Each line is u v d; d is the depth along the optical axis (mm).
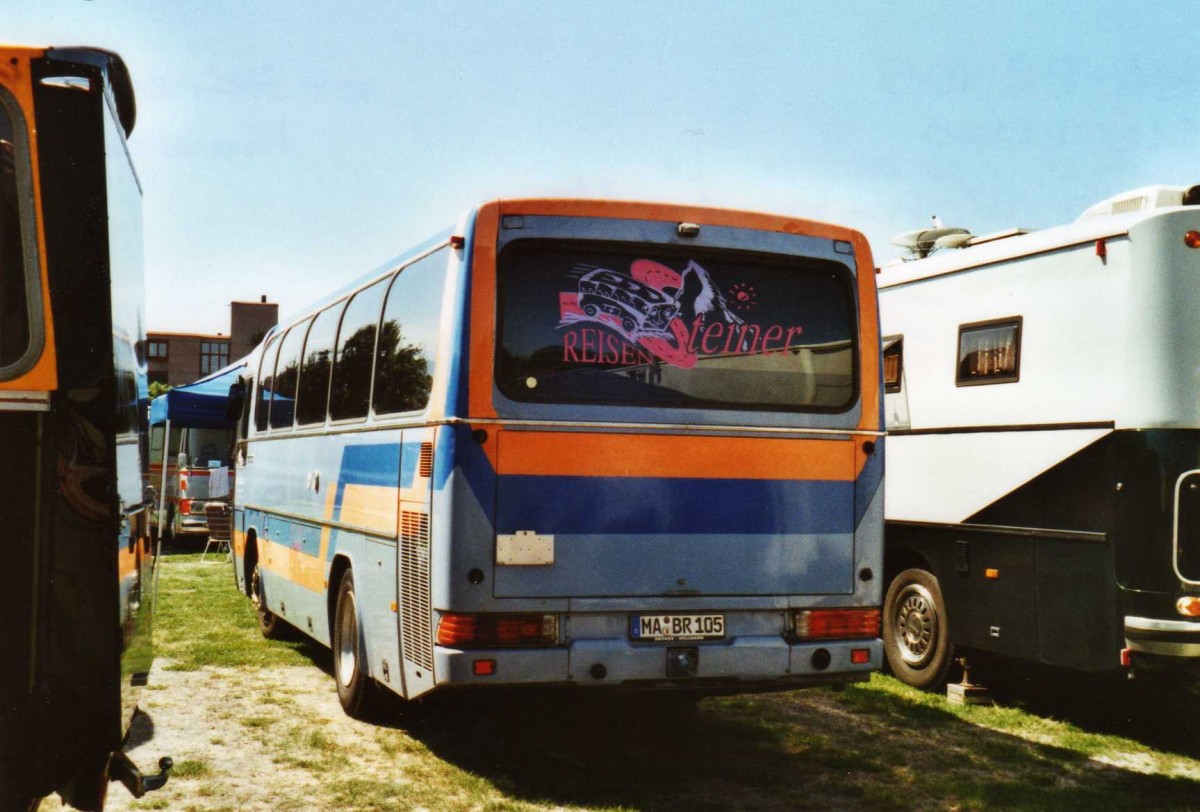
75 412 4039
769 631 6270
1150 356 7258
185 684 8898
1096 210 8086
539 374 5977
